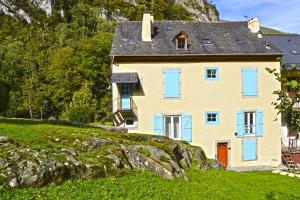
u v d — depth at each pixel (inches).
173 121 1037.8
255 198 488.7
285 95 278.8
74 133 527.5
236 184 549.3
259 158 1066.7
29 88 2335.1
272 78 1067.9
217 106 1044.5
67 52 2320.4
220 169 696.4
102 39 2512.3
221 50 1047.0
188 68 1034.7
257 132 1062.4
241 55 1042.7
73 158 420.5
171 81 1029.2
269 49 1070.4
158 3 4690.0
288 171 956.0
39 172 374.6
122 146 503.2
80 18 3892.7
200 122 1039.6
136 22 1151.0
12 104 2092.8
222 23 1179.9
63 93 2240.4
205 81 1040.2
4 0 3843.5
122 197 373.1
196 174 559.2
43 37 3486.7
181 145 644.7
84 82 2234.3
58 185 381.4
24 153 389.1
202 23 1171.9
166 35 1098.1
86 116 1499.8
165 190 423.5
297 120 278.8
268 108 1066.1
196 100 1036.5
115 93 1019.3
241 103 1055.6
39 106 2240.4
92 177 414.3
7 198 323.9
